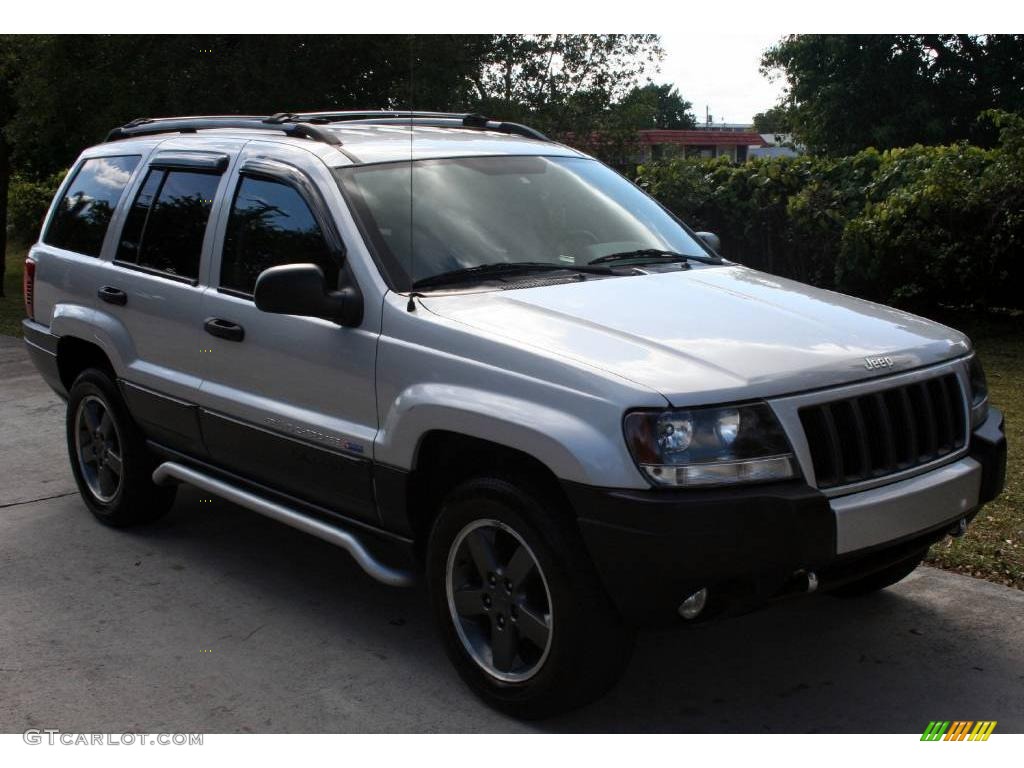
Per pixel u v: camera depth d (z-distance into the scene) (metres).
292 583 4.93
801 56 32.16
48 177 22.36
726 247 12.24
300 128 4.74
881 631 4.30
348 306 3.99
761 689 3.87
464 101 13.91
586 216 4.63
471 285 4.04
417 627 4.45
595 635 3.39
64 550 5.38
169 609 4.64
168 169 5.23
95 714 3.74
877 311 4.12
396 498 3.88
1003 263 10.35
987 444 3.83
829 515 3.22
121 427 5.40
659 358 3.38
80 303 5.57
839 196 11.22
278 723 3.67
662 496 3.14
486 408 3.47
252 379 4.48
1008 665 4.00
